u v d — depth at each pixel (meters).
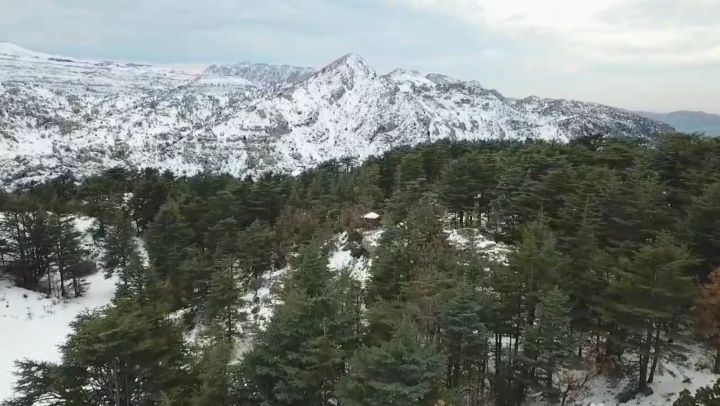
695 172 33.56
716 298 19.78
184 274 42.06
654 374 22.62
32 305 45.72
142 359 17.28
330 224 48.78
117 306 18.14
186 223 51.56
